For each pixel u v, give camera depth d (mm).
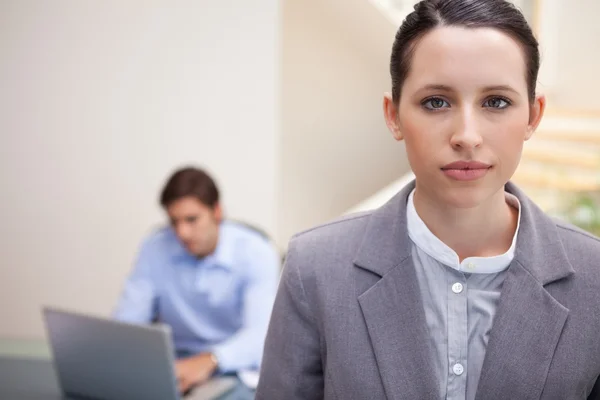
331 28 3547
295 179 3816
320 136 3789
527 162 3416
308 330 734
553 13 3492
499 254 699
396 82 647
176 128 3064
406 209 730
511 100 594
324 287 716
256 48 2975
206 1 2984
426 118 608
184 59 3025
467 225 675
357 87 3723
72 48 3072
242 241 2016
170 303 2047
